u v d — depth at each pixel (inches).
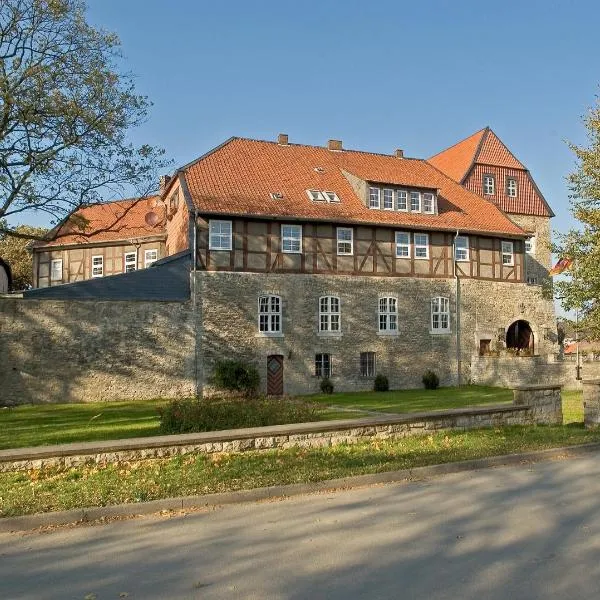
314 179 1293.1
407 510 302.4
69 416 785.6
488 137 1628.9
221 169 1220.5
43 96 832.9
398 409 828.0
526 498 322.7
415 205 1307.8
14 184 853.8
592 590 199.0
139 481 352.5
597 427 559.5
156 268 1078.4
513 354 1288.1
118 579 216.7
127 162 927.7
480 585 203.8
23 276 1959.9
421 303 1266.0
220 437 424.2
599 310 810.8
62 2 839.7
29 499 313.1
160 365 1047.6
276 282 1142.3
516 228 1381.6
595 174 823.7
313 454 431.8
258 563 229.0
